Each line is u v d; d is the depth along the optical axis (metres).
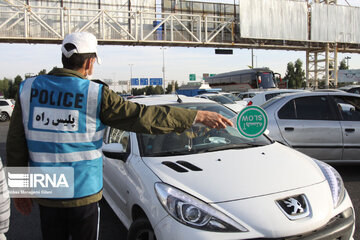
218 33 26.20
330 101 5.50
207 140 3.31
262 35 24.67
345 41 27.55
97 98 1.74
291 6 25.55
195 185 2.43
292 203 2.30
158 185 2.48
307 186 2.49
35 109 1.75
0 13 21.03
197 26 25.47
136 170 2.86
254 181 2.48
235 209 2.23
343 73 51.12
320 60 30.67
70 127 1.72
